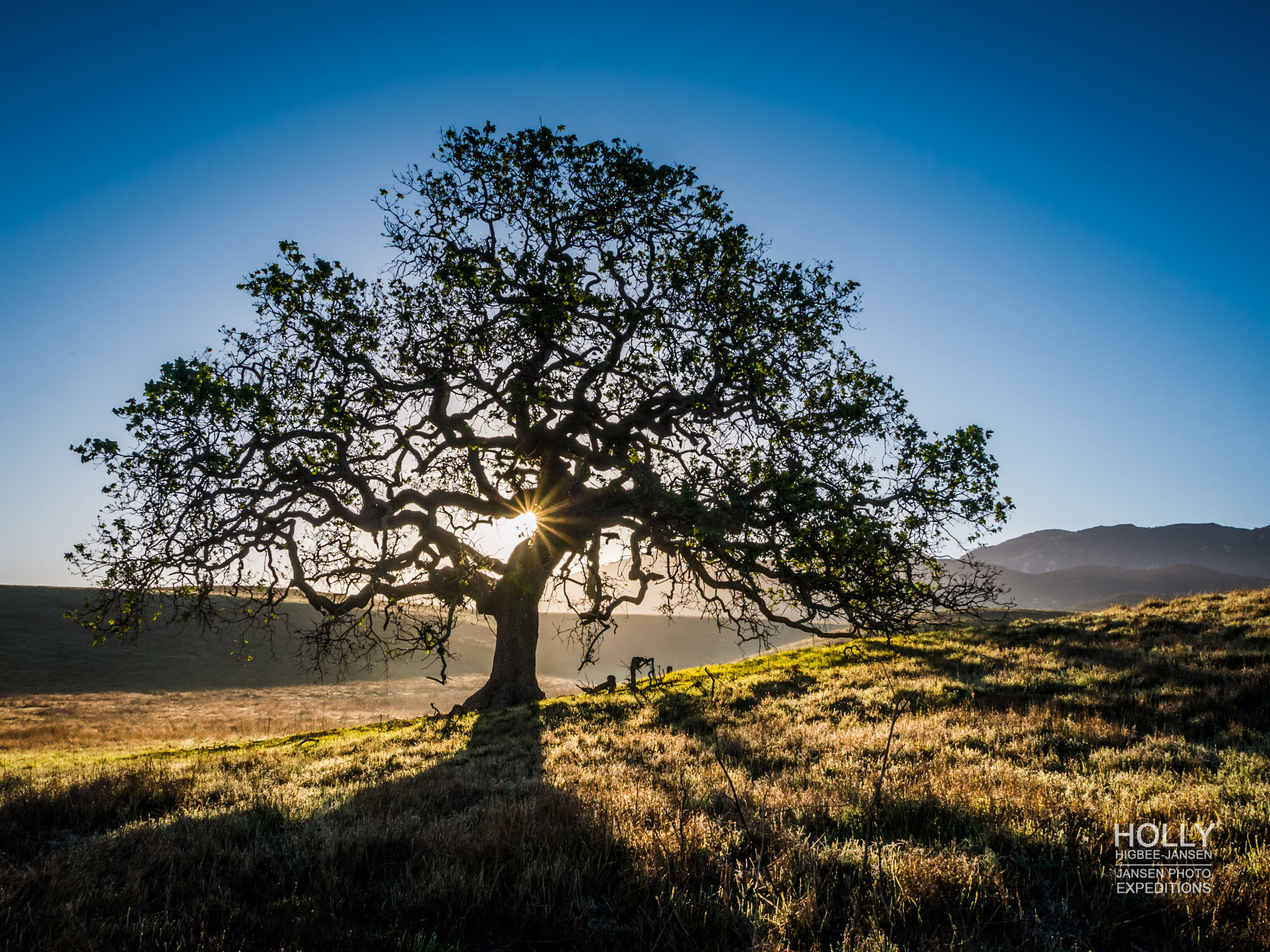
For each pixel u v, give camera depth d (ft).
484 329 62.69
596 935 15.66
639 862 18.53
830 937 14.90
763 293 59.88
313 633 68.03
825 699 56.59
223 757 57.77
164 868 20.48
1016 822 20.06
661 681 96.84
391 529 68.13
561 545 75.92
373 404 62.44
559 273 61.57
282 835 25.17
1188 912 14.37
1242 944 12.88
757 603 64.28
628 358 63.57
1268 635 62.44
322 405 59.57
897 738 36.40
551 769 38.17
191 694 203.82
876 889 16.01
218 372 56.65
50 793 32.35
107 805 30.78
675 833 20.01
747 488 49.98
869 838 19.02
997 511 55.11
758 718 50.88
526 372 61.93
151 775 38.86
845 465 58.03
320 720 144.56
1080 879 16.16
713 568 63.87
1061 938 14.06
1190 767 26.40
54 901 17.22
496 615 84.94
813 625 63.21
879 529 51.57
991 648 77.61
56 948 14.07
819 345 61.57
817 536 51.39
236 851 21.98
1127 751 29.27
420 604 74.90
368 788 34.78
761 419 60.54
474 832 21.94
